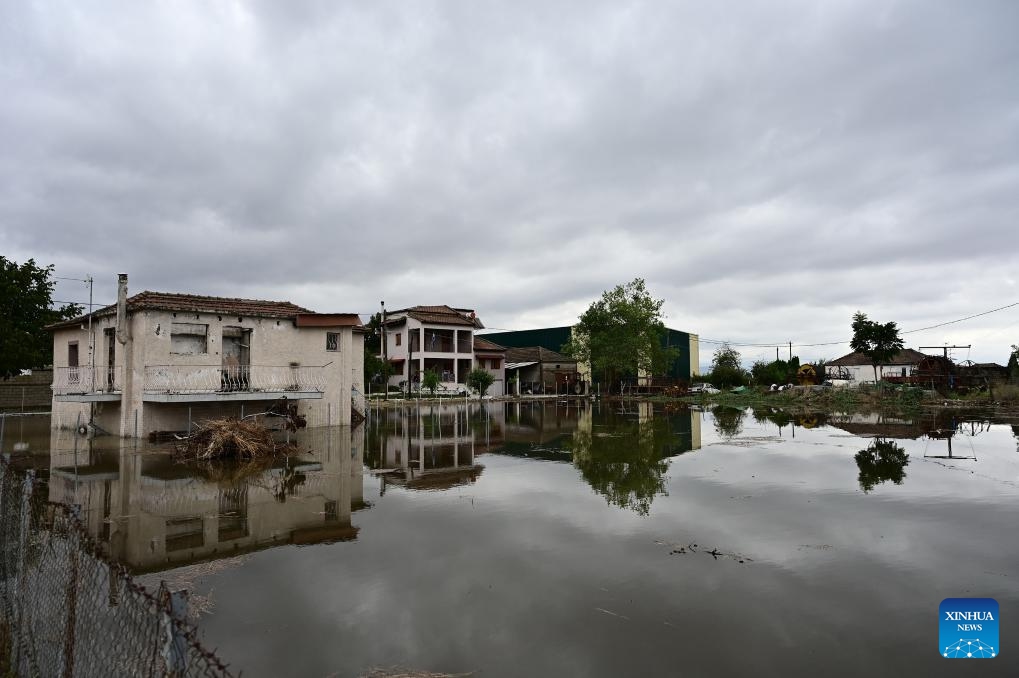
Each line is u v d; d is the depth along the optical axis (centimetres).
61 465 1398
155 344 1858
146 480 1212
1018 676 430
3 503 567
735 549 728
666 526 836
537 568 664
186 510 950
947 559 688
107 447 1688
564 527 835
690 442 1836
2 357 2927
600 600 573
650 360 5409
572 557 701
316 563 686
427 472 1308
